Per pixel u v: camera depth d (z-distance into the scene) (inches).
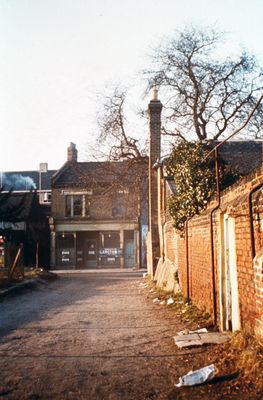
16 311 355.3
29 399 140.3
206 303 272.8
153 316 311.9
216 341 202.5
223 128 888.3
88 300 435.2
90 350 208.2
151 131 730.2
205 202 307.1
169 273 477.4
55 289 575.8
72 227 1224.2
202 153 338.6
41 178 1568.7
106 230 1215.6
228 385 144.7
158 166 656.4
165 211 583.5
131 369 173.3
